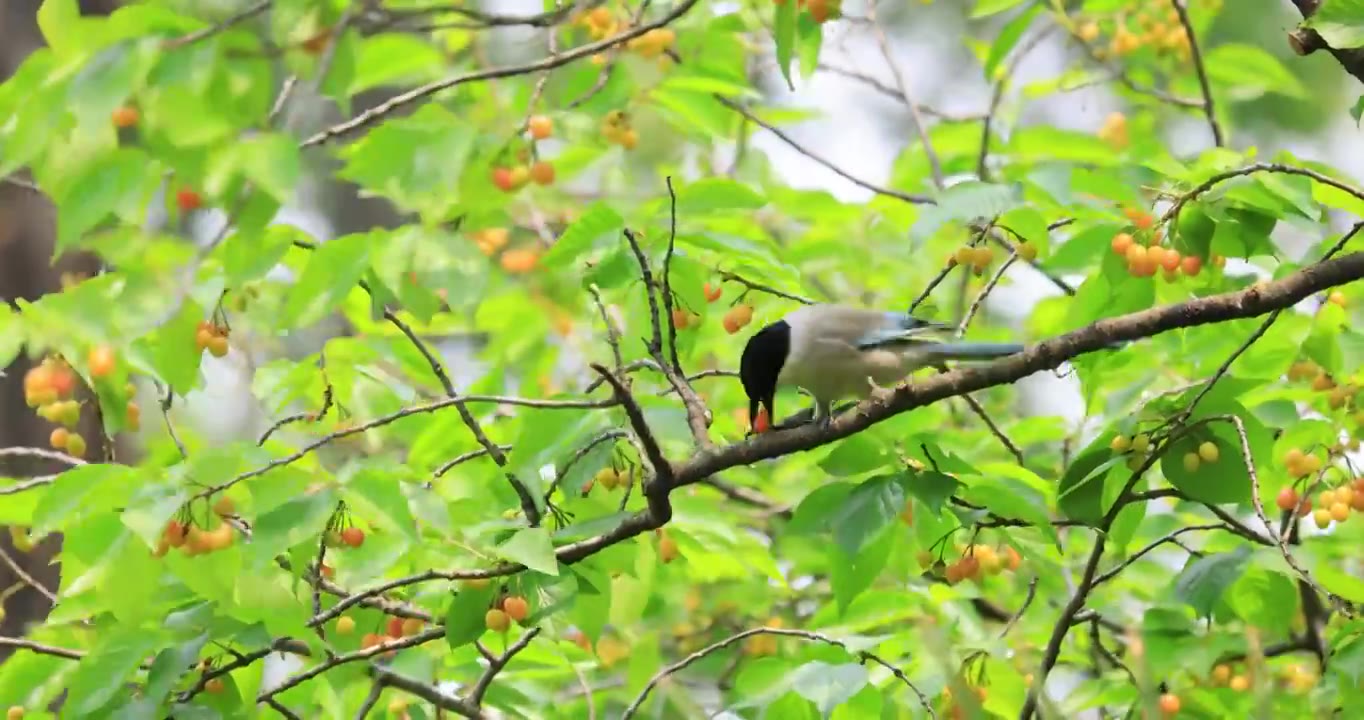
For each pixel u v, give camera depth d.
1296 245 14.19
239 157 7.65
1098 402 11.93
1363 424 10.50
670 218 9.97
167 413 11.05
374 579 8.72
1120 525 10.38
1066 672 13.77
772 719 9.87
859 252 15.79
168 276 8.85
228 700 9.80
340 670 9.91
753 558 11.70
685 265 10.16
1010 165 14.27
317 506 8.08
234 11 8.12
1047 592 13.81
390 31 10.87
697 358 15.77
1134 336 9.03
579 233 9.82
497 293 11.91
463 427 11.49
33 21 13.28
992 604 14.33
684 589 14.45
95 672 8.91
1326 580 10.05
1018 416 17.31
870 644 9.55
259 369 11.55
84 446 10.16
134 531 8.00
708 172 15.74
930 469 9.44
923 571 11.90
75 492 8.24
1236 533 10.54
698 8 12.83
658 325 9.56
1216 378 9.34
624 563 9.37
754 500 15.55
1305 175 9.20
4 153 8.12
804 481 15.45
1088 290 10.08
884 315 10.79
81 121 7.41
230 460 8.17
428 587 10.48
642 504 10.30
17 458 12.33
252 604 8.70
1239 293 9.04
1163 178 9.81
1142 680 9.34
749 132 15.64
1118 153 14.30
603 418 9.70
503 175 9.18
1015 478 9.75
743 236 12.29
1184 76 16.05
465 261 8.65
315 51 8.27
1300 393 10.87
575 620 9.48
